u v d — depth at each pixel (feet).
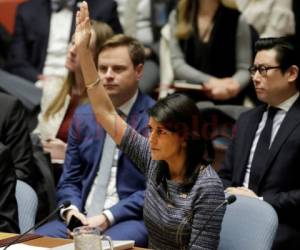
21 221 24.07
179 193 20.53
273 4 40.65
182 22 38.63
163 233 20.71
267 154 28.07
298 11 41.42
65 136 34.58
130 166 28.40
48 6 42.83
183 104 20.15
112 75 28.07
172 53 38.75
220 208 19.84
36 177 30.53
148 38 43.14
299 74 28.27
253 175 28.19
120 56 28.07
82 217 26.94
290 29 40.50
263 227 21.59
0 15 49.80
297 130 27.63
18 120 30.63
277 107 28.66
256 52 28.91
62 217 27.48
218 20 37.73
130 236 26.99
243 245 21.75
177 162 20.57
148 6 43.47
